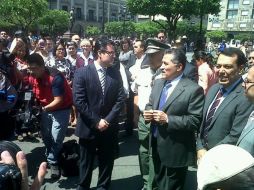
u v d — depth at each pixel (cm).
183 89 323
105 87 384
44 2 2825
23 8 2684
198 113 317
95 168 501
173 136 326
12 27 3047
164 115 318
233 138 282
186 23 4819
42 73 439
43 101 452
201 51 600
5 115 451
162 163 335
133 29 4938
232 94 293
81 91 380
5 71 462
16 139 612
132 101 630
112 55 382
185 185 457
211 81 562
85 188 408
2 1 2719
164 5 2636
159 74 403
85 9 6394
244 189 111
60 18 4034
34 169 492
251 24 5947
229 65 289
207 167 117
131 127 653
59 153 465
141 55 582
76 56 736
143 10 2706
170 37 2795
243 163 113
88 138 387
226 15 6128
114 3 6888
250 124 244
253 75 253
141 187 454
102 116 387
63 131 457
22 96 509
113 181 471
